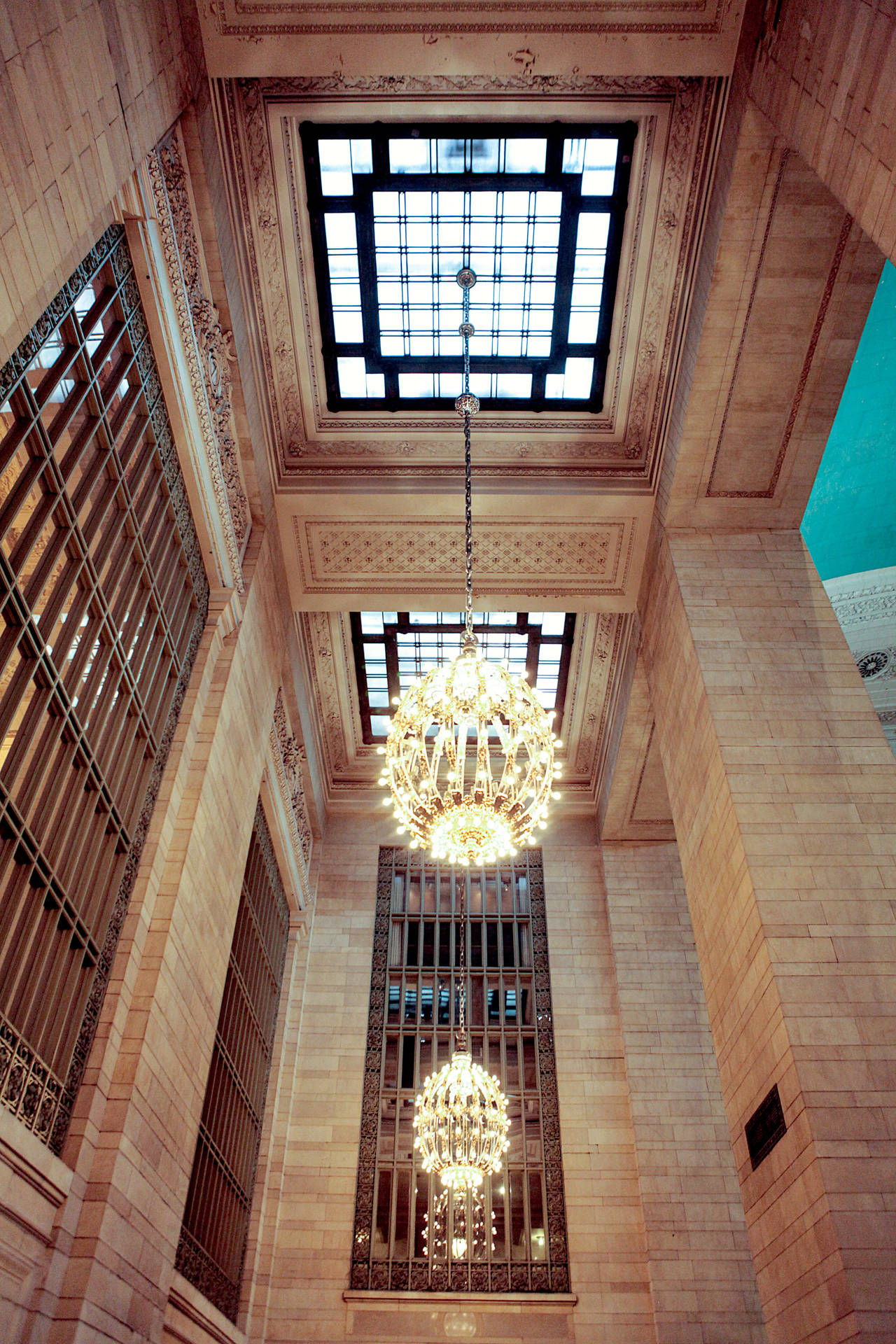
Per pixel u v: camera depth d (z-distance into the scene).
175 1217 7.23
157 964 6.89
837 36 6.39
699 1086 12.68
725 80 8.32
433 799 6.67
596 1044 13.27
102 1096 6.10
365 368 10.58
